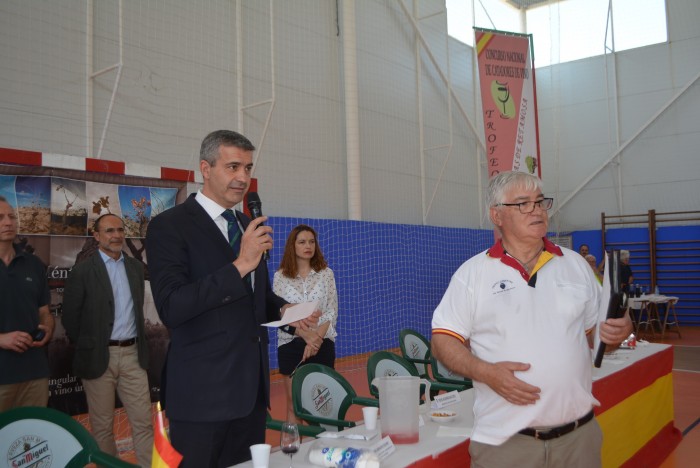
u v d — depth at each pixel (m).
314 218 8.64
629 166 12.63
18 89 5.71
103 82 6.40
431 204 11.09
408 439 2.08
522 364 1.74
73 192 4.17
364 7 10.09
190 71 7.30
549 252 1.89
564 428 1.80
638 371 3.72
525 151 8.34
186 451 1.93
